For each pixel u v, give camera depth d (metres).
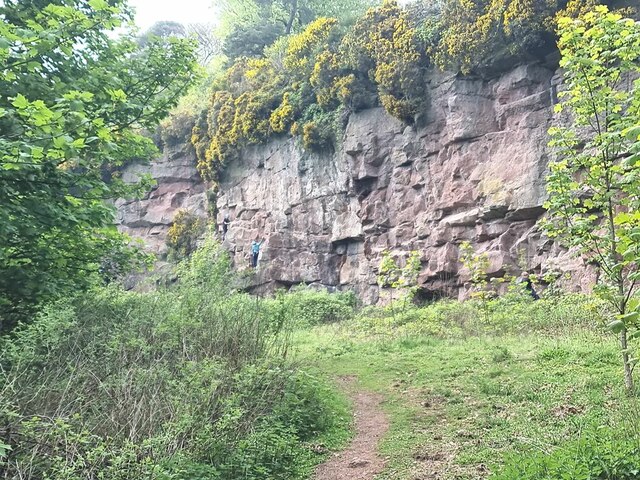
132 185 9.90
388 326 15.65
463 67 18.30
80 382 6.32
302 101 24.73
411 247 20.08
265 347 8.88
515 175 16.97
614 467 4.50
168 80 9.52
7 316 7.99
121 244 9.86
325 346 13.52
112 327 7.88
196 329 8.10
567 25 7.21
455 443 6.52
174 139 32.19
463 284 18.30
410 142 20.45
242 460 5.71
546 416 6.76
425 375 9.88
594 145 7.08
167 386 6.38
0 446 4.32
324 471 6.22
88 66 8.20
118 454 5.18
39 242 8.05
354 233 22.41
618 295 7.03
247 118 26.72
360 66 21.75
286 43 28.84
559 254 15.77
